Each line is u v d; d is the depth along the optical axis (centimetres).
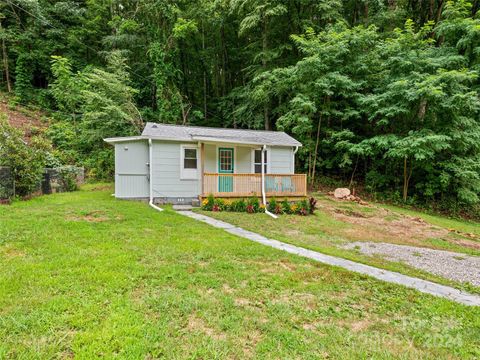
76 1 2303
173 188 1038
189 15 1906
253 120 1770
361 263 501
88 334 235
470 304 356
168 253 449
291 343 245
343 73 1418
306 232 742
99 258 404
